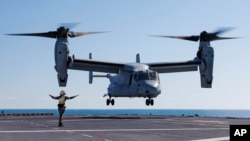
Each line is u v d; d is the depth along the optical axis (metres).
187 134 21.09
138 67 53.56
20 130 23.03
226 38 53.31
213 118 45.62
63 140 17.52
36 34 48.31
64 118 43.19
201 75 54.78
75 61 50.88
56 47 48.16
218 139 18.48
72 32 50.03
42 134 20.44
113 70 55.59
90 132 21.95
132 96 54.69
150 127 26.77
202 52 53.72
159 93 51.53
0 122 32.34
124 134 20.78
